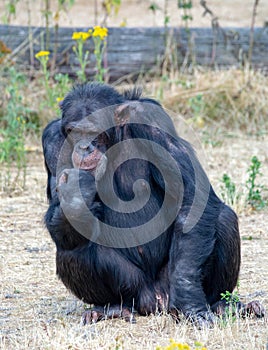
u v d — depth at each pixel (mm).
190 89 31453
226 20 44312
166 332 12883
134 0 49312
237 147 28203
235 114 30859
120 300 13898
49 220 12922
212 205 13688
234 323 12852
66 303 14711
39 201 22031
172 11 44875
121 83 31859
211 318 13039
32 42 31516
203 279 13781
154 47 32188
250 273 16172
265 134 29938
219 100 31312
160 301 13859
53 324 13484
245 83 31750
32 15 41875
